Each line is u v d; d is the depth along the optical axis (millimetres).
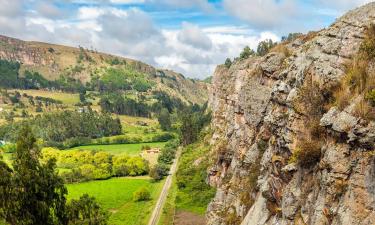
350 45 36312
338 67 35844
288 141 37312
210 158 126312
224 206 68812
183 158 166750
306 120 36375
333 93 34375
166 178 158125
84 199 46594
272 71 67500
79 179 161375
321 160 31328
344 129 29266
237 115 86375
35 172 40781
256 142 66188
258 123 69125
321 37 41219
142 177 171500
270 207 40344
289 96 40375
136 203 124125
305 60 41594
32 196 40375
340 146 29906
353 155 28828
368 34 34875
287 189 35562
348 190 28453
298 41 64875
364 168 27844
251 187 57062
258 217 42906
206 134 183875
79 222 44156
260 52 120938
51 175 42750
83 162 180375
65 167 178625
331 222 29172
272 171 39938
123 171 174000
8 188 38812
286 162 37938
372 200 27094
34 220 39844
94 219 45438
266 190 40531
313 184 32969
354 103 30016
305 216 32656
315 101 35656
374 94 28656
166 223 96188
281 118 41938
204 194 108750
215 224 65125
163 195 130000
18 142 42062
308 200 32781
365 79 30719
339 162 29406
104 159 180250
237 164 73125
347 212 27953
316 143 33406
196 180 121438
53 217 43438
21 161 41062
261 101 69062
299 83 40219
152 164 189125
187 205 107375
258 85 70625
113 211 116500
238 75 107125
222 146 102938
